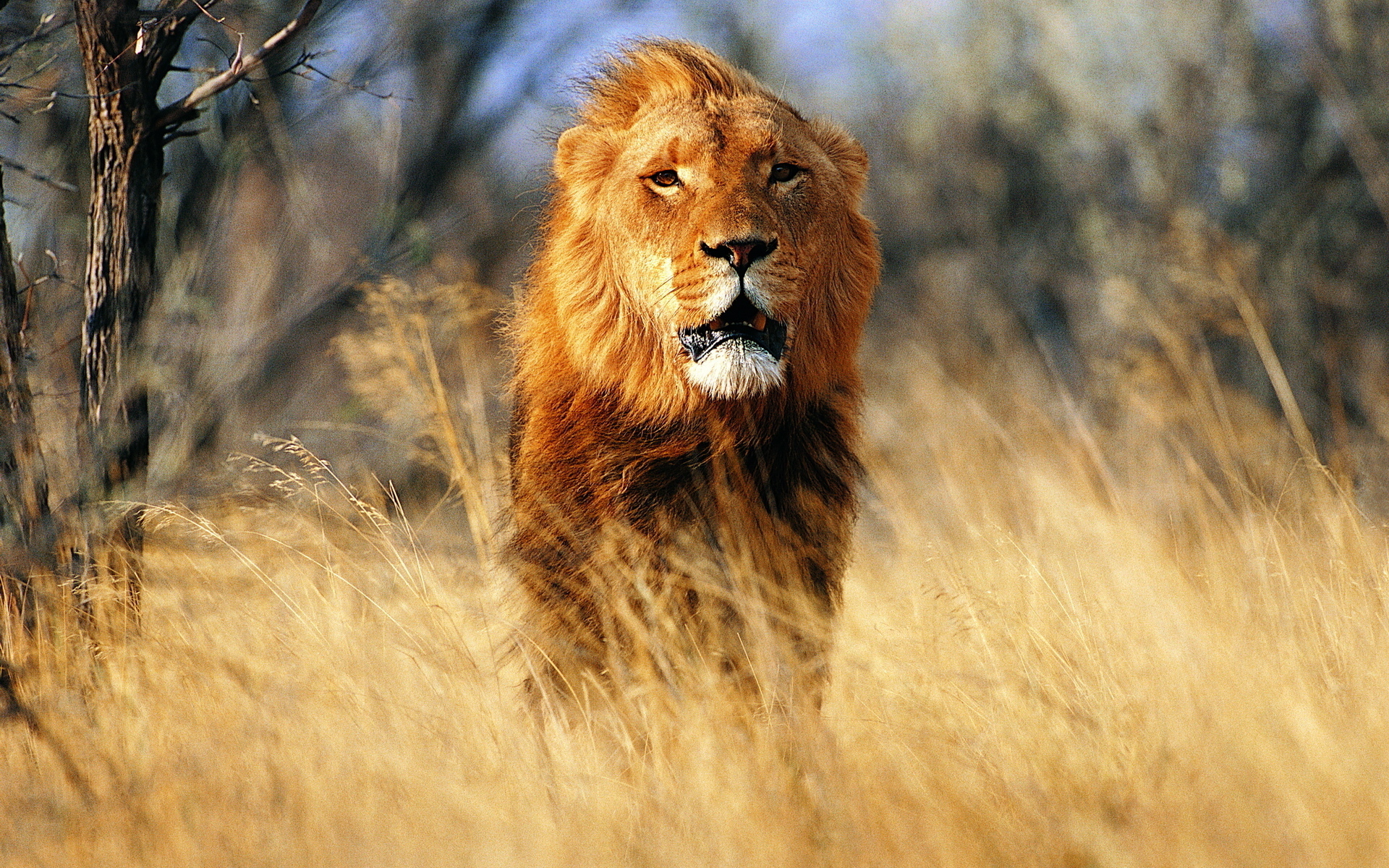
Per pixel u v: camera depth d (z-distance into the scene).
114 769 7.29
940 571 9.96
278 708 7.74
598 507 8.73
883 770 7.25
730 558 8.19
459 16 17.66
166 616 9.61
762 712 8.00
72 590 9.20
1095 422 17.03
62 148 13.88
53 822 6.86
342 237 17.56
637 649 8.13
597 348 8.88
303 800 6.91
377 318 13.75
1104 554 10.48
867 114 33.44
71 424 10.27
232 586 9.93
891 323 30.59
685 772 7.26
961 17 32.19
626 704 8.11
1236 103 26.20
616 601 8.38
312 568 10.40
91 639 9.11
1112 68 28.22
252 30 14.09
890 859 6.16
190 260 14.67
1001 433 13.65
